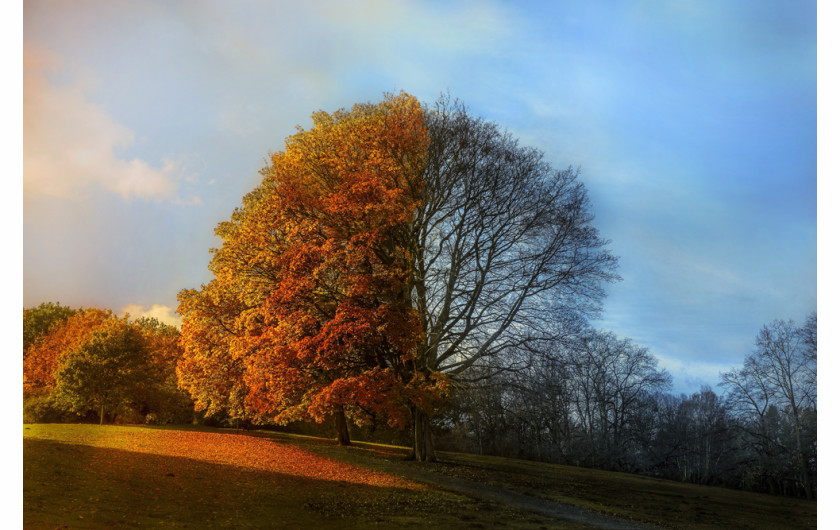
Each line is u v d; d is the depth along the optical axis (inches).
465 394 955.3
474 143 1022.4
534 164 1021.2
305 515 522.6
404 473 874.1
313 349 848.9
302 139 1059.3
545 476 1011.3
